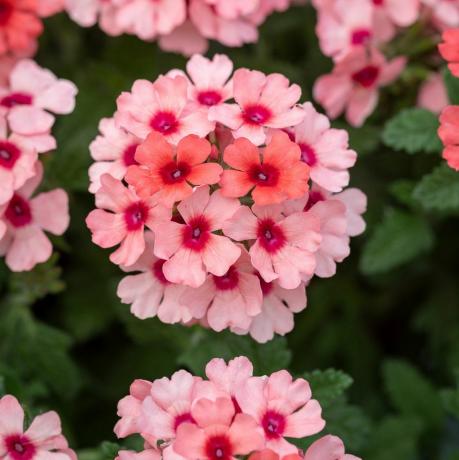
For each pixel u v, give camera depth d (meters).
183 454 0.40
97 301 0.52
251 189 0.42
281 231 0.42
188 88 0.43
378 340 0.55
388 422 0.50
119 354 0.53
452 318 0.53
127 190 0.42
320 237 0.42
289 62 0.55
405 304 0.55
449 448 0.52
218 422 0.40
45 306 0.53
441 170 0.46
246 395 0.41
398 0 0.49
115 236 0.42
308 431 0.40
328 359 0.53
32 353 0.49
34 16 0.49
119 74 0.50
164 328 0.47
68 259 0.53
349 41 0.50
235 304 0.42
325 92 0.50
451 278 0.54
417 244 0.50
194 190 0.41
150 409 0.41
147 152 0.41
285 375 0.41
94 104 0.50
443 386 0.53
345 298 0.54
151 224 0.42
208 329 0.45
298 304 0.43
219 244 0.41
